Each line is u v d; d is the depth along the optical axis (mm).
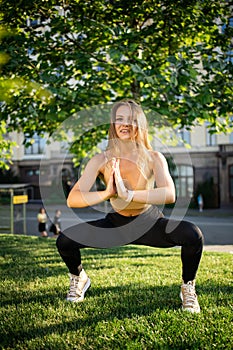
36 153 26969
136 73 5434
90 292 3090
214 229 12859
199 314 2494
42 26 6465
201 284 3309
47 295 3037
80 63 6047
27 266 4180
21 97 5965
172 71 5961
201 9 6816
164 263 4422
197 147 23938
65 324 2406
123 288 3199
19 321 2465
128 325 2338
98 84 6832
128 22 6758
